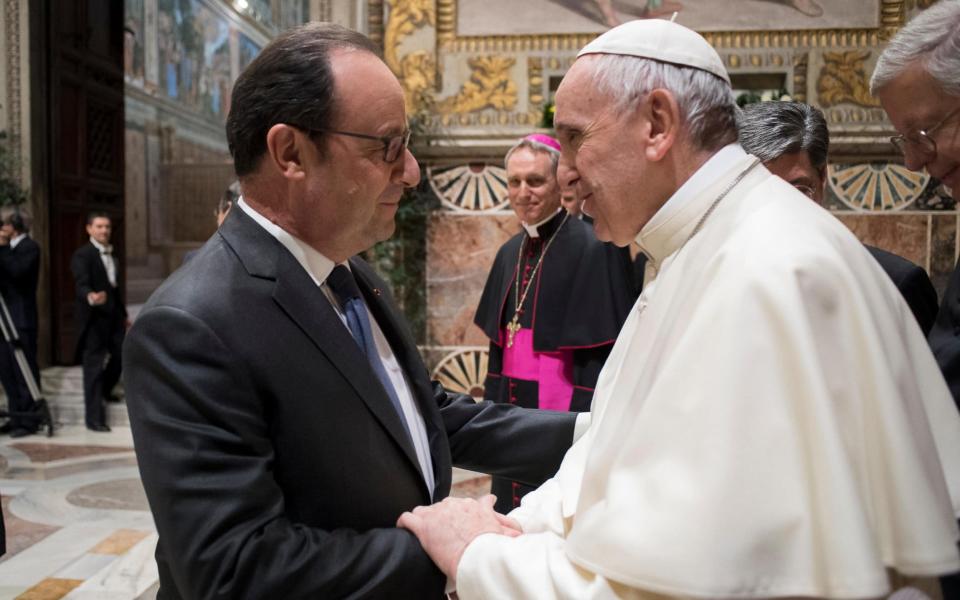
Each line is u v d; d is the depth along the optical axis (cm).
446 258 665
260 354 120
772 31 646
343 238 133
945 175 137
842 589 89
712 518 94
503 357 320
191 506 110
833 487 92
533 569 111
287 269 127
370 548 119
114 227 978
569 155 134
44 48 875
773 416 97
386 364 150
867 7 634
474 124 663
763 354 99
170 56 1184
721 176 123
